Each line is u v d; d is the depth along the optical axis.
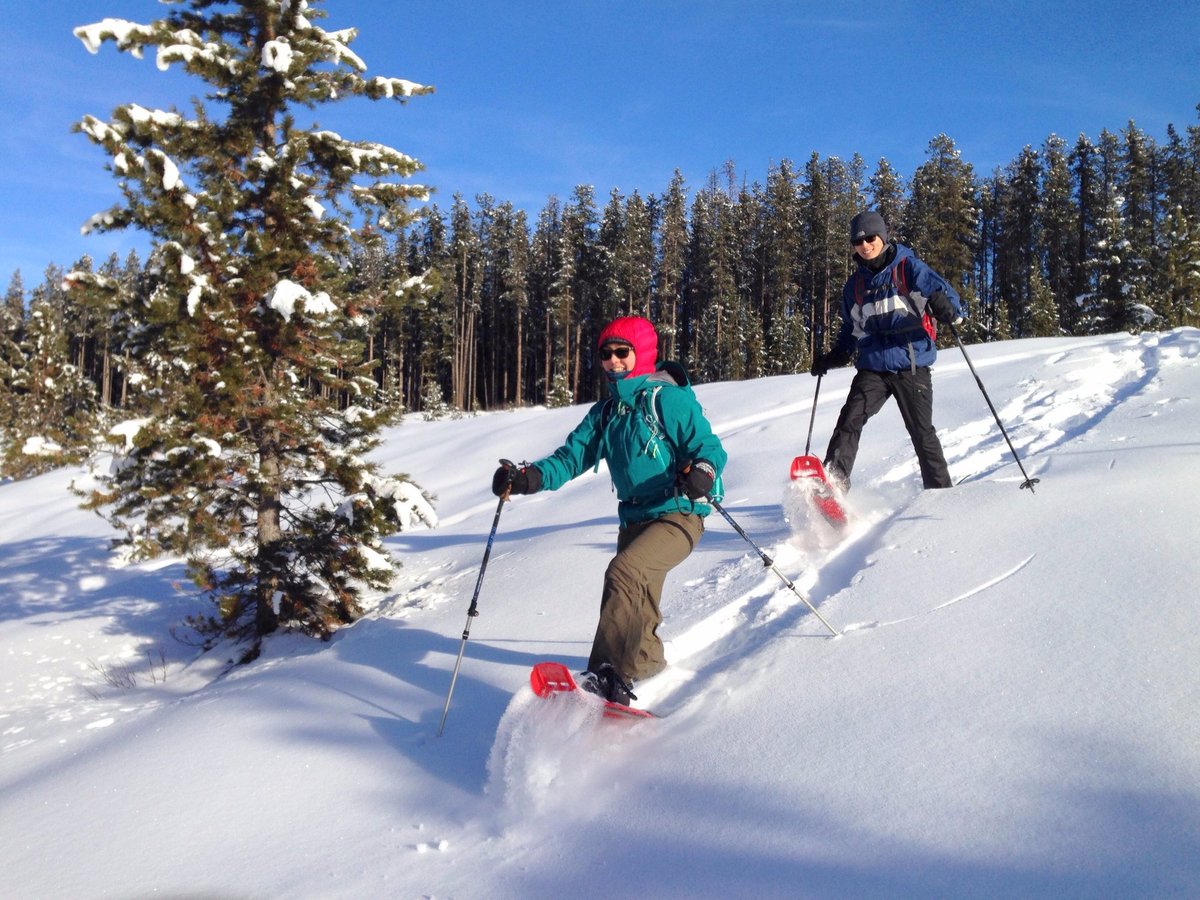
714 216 61.84
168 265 8.03
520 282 57.66
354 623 7.93
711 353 54.34
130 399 8.87
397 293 9.58
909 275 5.62
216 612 10.40
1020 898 1.88
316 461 9.23
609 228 57.41
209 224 8.32
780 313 54.06
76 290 8.46
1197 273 32.09
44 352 41.47
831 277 59.59
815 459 5.09
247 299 8.78
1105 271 39.81
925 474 5.84
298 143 8.80
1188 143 60.50
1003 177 68.75
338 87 9.34
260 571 8.65
